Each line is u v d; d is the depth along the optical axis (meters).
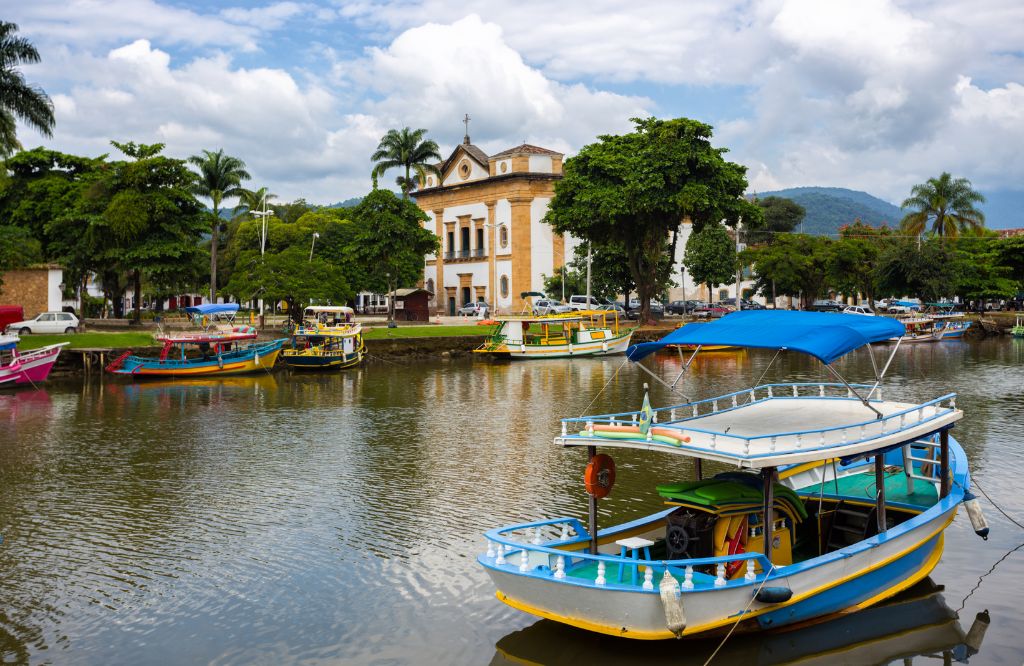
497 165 84.31
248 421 30.50
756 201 123.88
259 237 69.88
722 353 59.97
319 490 20.20
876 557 12.93
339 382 43.62
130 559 15.52
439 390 39.75
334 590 14.02
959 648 12.02
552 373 47.69
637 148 62.97
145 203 57.88
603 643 12.05
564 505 18.73
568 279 80.38
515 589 11.93
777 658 11.71
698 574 11.50
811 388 38.66
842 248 77.12
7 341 40.16
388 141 83.12
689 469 21.94
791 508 13.16
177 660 11.66
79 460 23.72
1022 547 15.76
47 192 62.84
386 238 69.38
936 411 14.92
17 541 16.53
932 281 75.38
